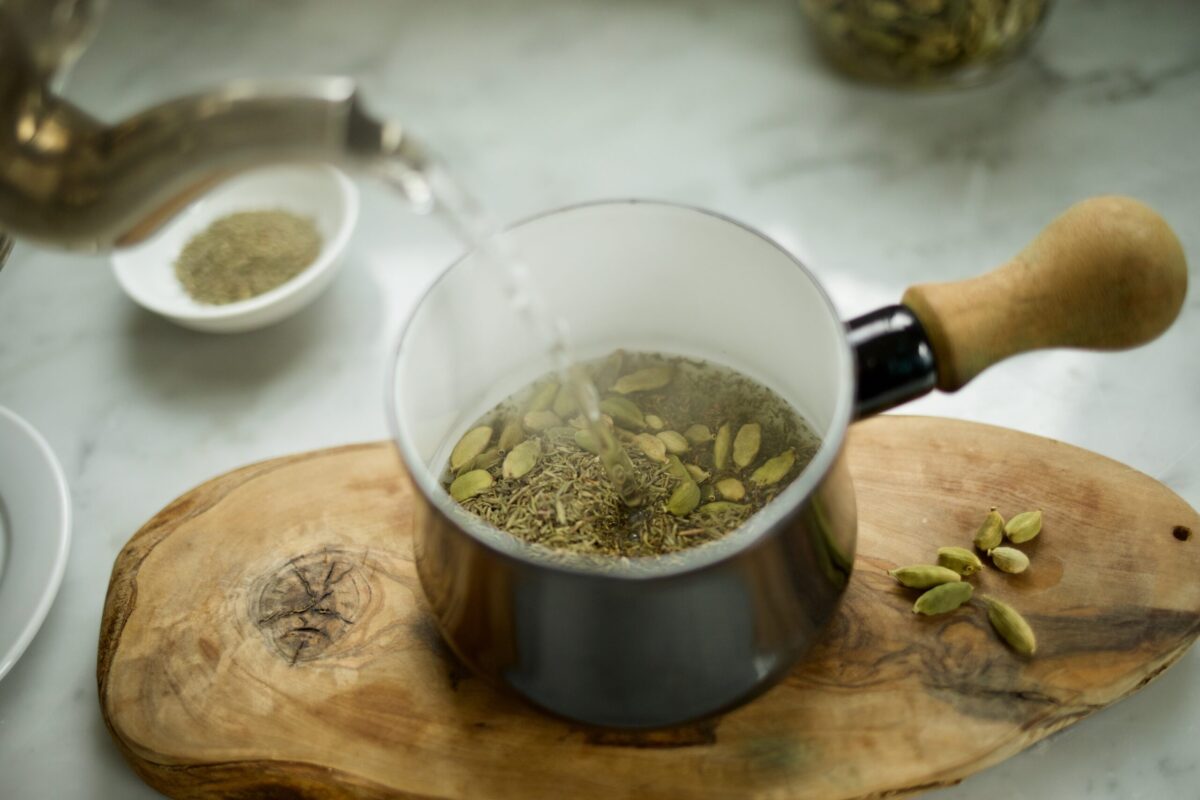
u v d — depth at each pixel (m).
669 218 0.39
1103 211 0.38
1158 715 0.40
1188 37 0.57
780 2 0.62
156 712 0.40
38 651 0.45
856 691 0.39
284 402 0.51
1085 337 0.39
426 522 0.36
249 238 0.53
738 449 0.40
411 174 0.32
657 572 0.33
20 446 0.45
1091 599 0.40
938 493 0.42
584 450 0.41
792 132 0.57
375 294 0.54
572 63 0.61
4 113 0.32
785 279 0.38
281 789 0.39
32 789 0.41
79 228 0.33
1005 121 0.56
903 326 0.38
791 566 0.35
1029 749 0.40
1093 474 0.42
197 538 0.43
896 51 0.54
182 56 0.63
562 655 0.35
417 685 0.40
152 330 0.53
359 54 0.62
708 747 0.38
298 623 0.41
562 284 0.40
